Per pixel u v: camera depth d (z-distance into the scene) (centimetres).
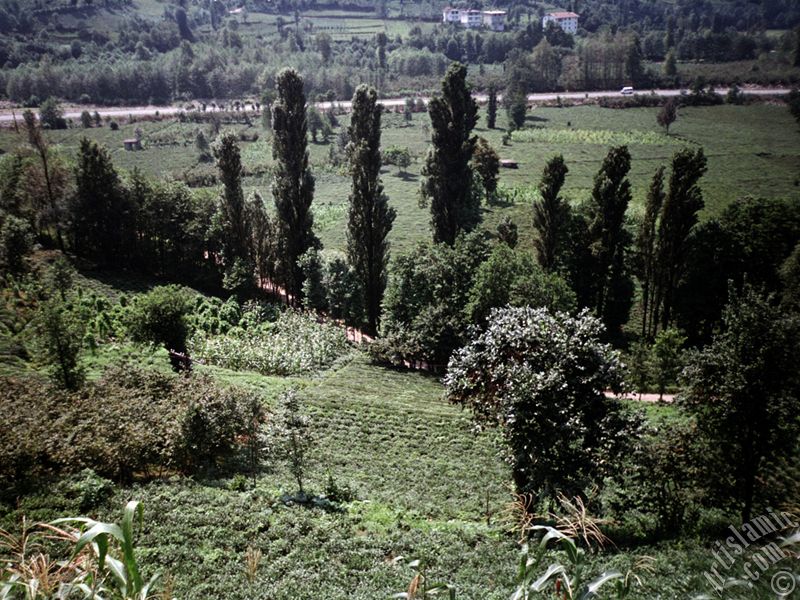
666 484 2577
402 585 1786
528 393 2242
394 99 19762
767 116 16425
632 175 12350
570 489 2231
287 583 1764
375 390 4747
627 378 2778
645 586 1669
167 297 4788
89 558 630
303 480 2845
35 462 2333
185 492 2333
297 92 6512
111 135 15050
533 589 646
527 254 6181
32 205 7638
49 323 3484
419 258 6147
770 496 2491
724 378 2370
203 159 13650
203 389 3120
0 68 19562
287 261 7125
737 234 6631
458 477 3234
